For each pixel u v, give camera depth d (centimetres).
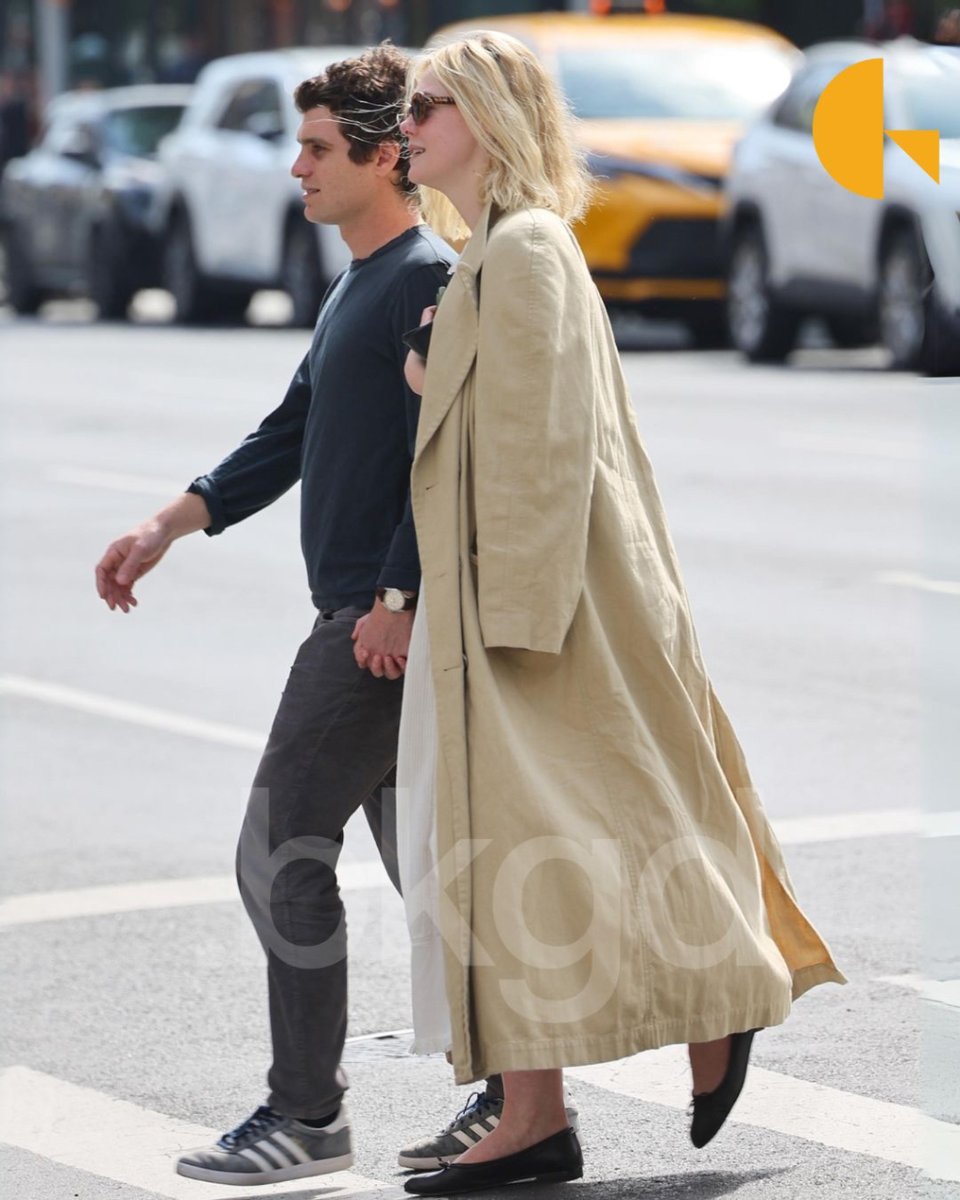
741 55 5544
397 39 8612
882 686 2362
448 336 1114
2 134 9331
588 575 1120
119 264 6906
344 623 1196
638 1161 1226
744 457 3834
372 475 1195
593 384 1106
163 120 7125
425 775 1130
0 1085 1379
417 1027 1133
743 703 2297
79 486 3803
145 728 2284
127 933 1670
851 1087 1328
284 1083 1193
